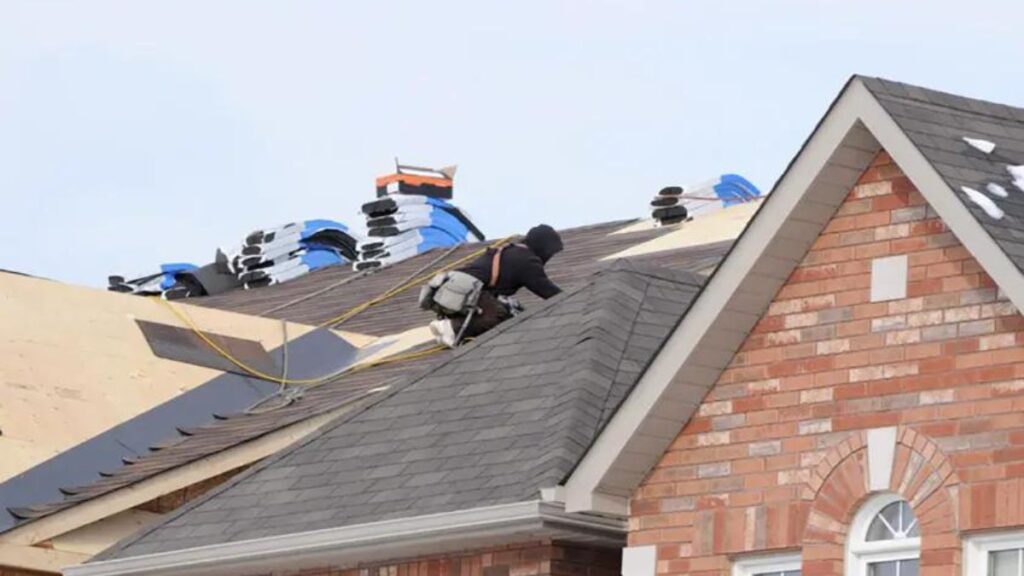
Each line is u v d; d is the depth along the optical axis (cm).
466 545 6562
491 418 6956
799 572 5862
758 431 5947
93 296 9794
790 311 5941
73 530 8462
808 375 5881
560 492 6200
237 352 9694
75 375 9319
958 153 5731
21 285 9712
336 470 7200
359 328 10275
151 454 9006
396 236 12012
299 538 6838
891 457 5678
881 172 5831
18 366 9244
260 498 7288
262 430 8675
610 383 6838
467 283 8119
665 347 6009
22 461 8769
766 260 5916
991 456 5509
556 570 6384
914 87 5862
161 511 8612
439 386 7331
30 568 8362
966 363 5606
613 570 6481
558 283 9225
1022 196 5694
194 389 9438
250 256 12738
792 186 5841
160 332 9719
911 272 5744
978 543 5528
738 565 5950
